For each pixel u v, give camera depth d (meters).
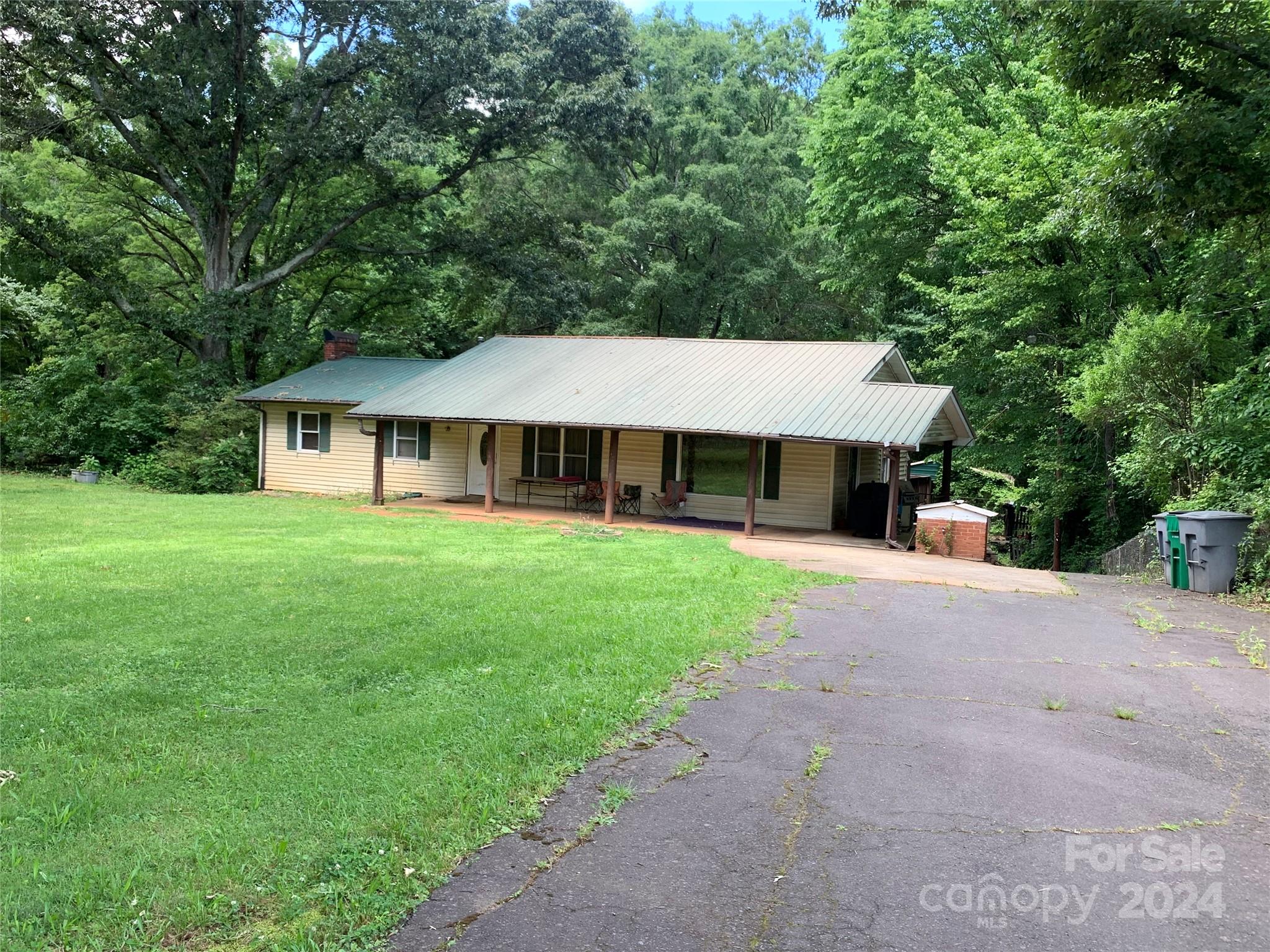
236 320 28.41
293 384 25.00
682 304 37.44
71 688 6.33
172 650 7.34
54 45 24.09
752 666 7.12
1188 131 9.75
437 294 38.44
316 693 6.24
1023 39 19.22
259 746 5.17
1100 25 9.81
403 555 13.16
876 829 4.21
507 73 26.27
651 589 10.26
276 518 17.89
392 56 26.50
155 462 25.34
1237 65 9.94
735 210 37.22
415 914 3.43
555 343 23.64
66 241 27.16
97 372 32.03
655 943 3.25
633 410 18.27
